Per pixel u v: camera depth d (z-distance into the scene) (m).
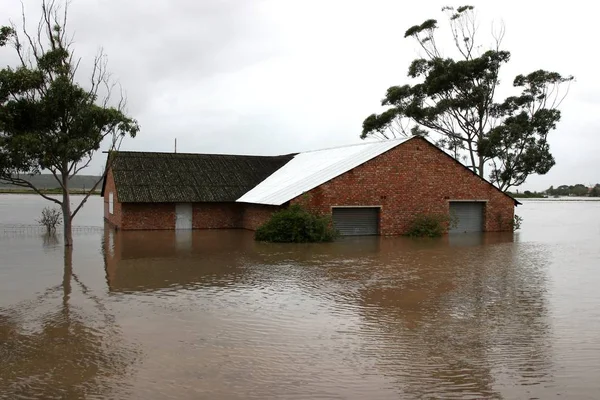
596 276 16.92
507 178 46.03
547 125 45.81
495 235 31.48
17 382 7.86
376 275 16.88
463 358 8.95
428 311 12.20
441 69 46.88
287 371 8.33
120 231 31.25
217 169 36.25
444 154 31.45
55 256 20.70
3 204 68.75
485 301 13.26
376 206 29.56
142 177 32.94
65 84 22.02
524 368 8.48
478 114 48.03
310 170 33.16
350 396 7.38
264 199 29.61
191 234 29.78
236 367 8.50
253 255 21.38
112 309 12.17
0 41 22.25
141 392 7.50
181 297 13.48
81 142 22.25
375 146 32.38
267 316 11.66
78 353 9.14
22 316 11.53
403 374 8.21
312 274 16.98
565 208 89.81
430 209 31.14
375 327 10.84
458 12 49.97
